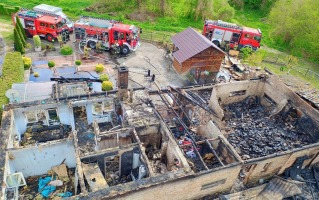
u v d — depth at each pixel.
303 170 19.98
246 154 19.31
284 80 24.66
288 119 22.91
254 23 47.88
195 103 21.55
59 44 33.22
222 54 28.33
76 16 40.72
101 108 19.80
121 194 12.85
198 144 17.92
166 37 37.88
